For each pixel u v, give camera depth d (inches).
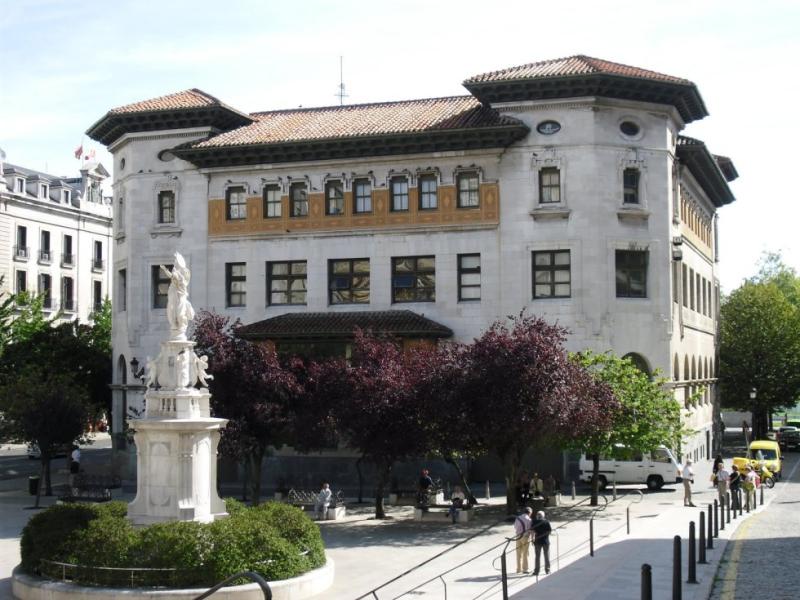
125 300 2121.1
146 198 2050.9
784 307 3009.4
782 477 2073.1
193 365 965.8
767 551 1001.5
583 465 1760.6
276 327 1860.2
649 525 1259.8
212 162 1994.3
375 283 1915.6
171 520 904.3
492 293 1845.5
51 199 3641.7
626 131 1846.7
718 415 2834.6
